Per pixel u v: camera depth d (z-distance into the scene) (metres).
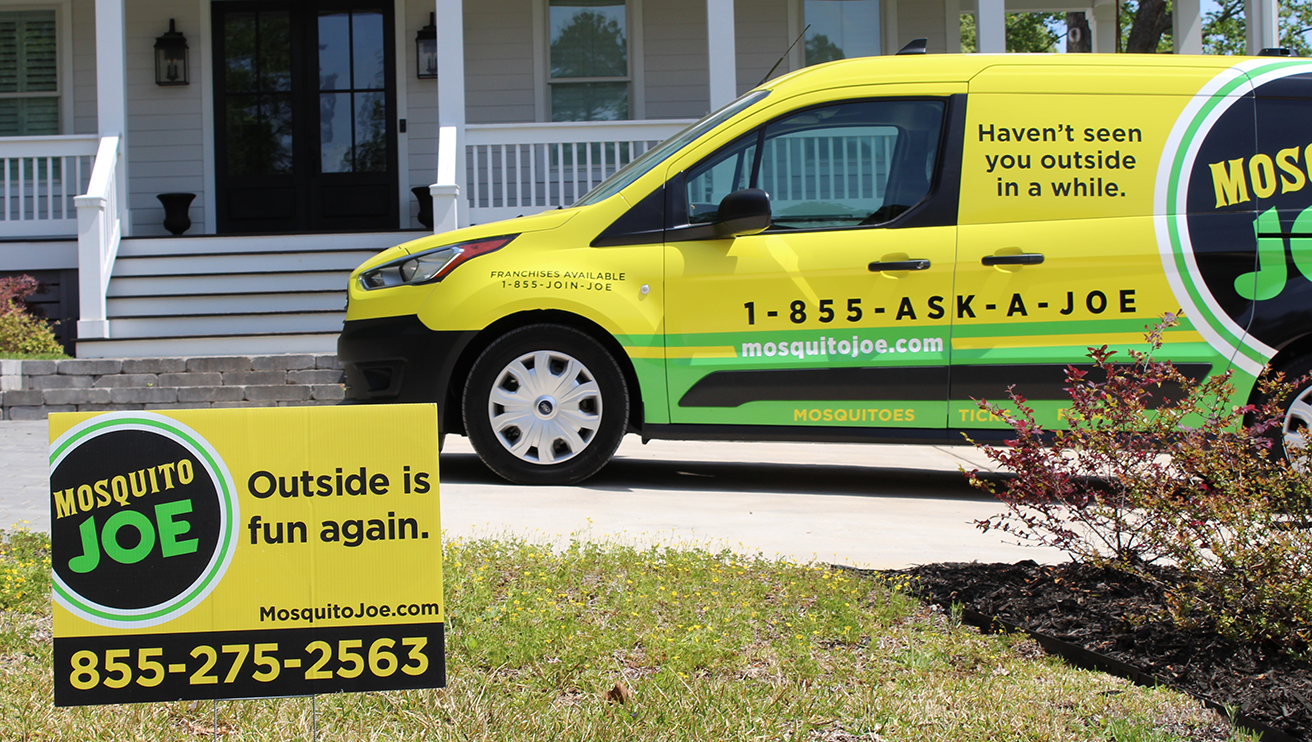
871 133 5.70
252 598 2.26
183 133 13.37
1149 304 5.47
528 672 2.91
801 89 5.77
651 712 2.64
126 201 11.08
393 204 13.54
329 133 13.50
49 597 3.45
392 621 2.28
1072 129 5.58
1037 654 3.18
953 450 7.82
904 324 5.55
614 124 10.80
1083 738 2.58
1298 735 2.54
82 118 13.44
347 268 10.90
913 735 2.57
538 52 13.52
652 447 7.87
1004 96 5.63
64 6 13.36
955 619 3.43
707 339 5.64
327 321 10.21
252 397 9.16
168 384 9.31
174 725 2.57
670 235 5.69
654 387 5.67
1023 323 5.50
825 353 5.59
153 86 13.36
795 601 3.53
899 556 4.30
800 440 5.70
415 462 2.29
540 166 12.98
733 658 3.03
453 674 2.86
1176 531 3.42
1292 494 3.24
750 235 5.65
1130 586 3.52
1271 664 2.94
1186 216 5.49
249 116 13.46
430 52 13.38
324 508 2.27
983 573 3.85
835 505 5.45
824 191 5.70
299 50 13.45
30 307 11.09
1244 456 3.42
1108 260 5.47
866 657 3.11
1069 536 3.63
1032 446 3.64
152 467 2.24
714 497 5.62
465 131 10.74
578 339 5.71
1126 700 2.80
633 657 3.05
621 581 3.65
